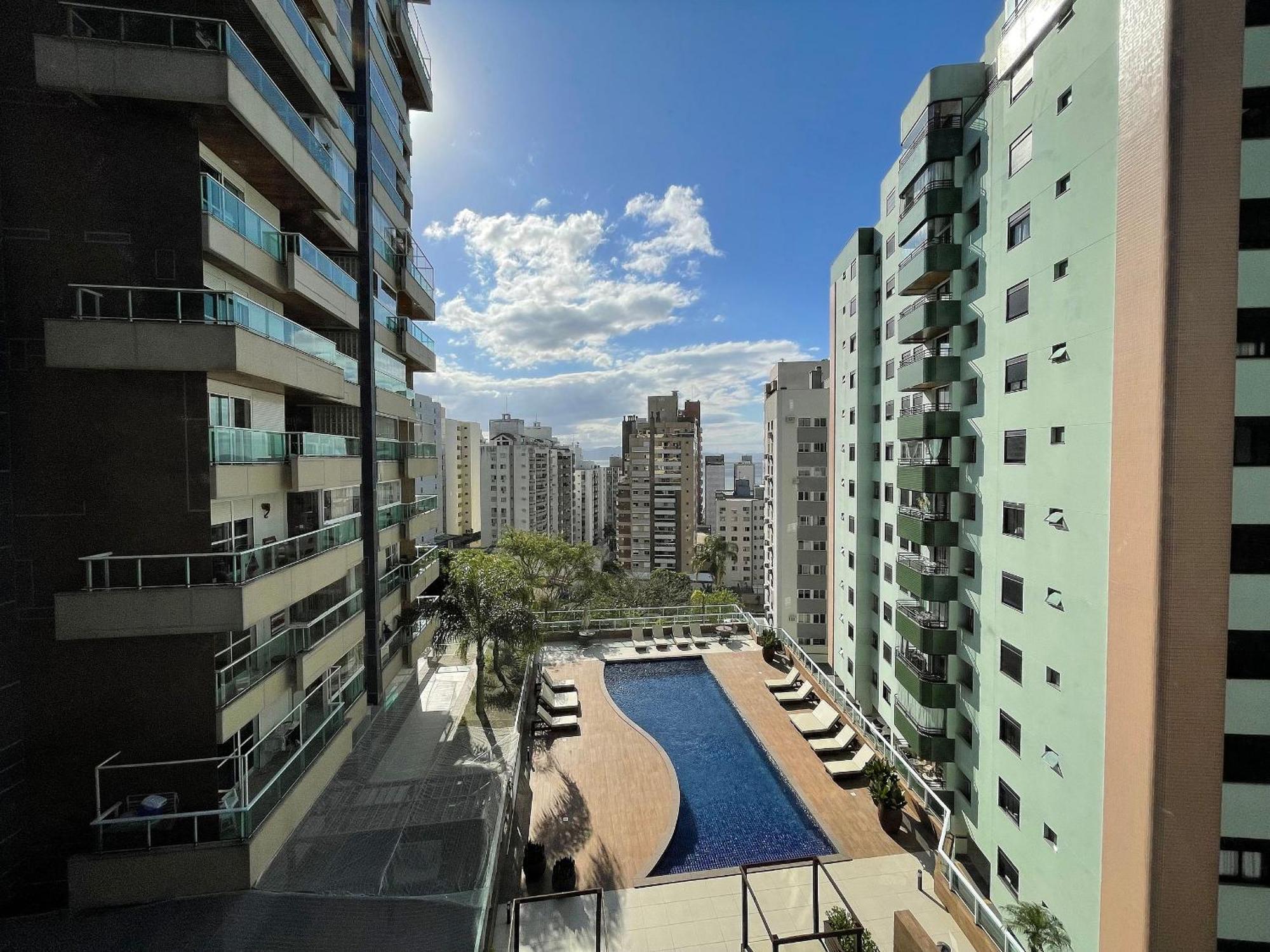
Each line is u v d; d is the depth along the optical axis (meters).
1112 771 10.24
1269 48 8.98
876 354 24.03
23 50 9.30
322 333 16.83
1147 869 9.41
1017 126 13.34
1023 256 13.13
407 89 21.56
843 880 13.06
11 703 9.12
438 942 9.19
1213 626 9.14
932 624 16.64
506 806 13.51
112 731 9.34
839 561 27.27
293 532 13.09
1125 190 10.02
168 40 9.38
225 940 8.48
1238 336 9.11
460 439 80.62
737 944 10.99
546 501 90.88
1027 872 12.71
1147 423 9.53
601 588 38.53
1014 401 13.48
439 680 22.19
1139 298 9.72
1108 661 10.38
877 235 23.94
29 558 9.21
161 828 9.04
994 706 14.18
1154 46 9.35
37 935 8.30
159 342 9.12
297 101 13.28
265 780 10.83
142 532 9.41
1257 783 9.09
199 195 9.64
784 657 27.98
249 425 11.42
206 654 9.52
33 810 9.18
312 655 12.12
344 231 15.45
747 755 19.61
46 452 9.23
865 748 18.58
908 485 17.56
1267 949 9.05
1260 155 9.05
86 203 9.38
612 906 11.95
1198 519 9.16
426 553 22.05
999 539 14.13
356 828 12.05
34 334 9.24
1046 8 11.99
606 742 19.92
